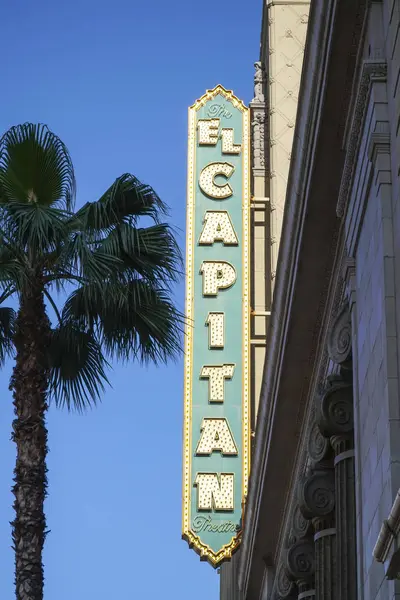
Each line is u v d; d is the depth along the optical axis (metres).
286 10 45.81
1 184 26.53
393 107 20.33
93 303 26.00
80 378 26.42
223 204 43.88
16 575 23.84
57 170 26.38
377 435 20.28
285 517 36.62
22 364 24.98
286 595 35.28
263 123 45.75
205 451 41.50
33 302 25.30
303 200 26.52
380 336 20.28
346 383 25.58
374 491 20.41
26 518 24.03
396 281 19.88
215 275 43.06
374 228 21.17
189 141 44.59
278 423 33.34
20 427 24.58
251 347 43.41
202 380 42.25
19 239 24.95
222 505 41.06
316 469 28.64
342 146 24.73
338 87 23.67
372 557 20.36
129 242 25.86
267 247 44.53
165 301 26.59
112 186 26.41
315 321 29.73
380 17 21.41
